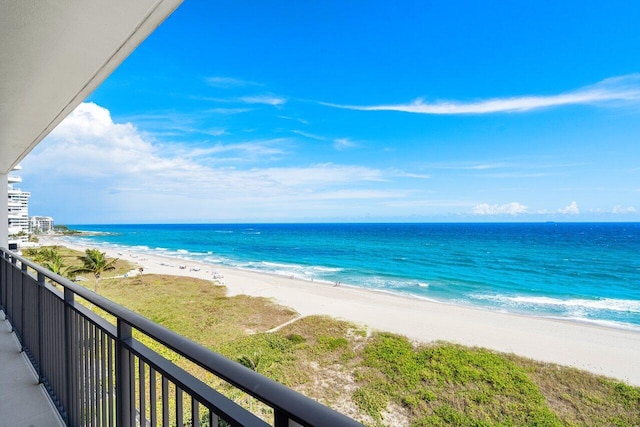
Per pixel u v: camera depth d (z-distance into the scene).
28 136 3.15
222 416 0.61
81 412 1.57
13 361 2.69
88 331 1.53
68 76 1.94
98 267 16.70
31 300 2.60
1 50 1.62
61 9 1.31
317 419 0.40
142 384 1.00
